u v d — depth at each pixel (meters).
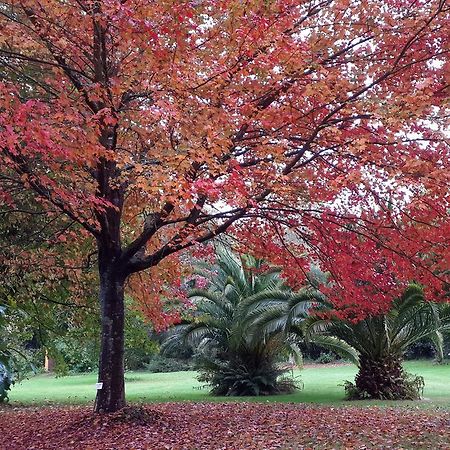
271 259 10.45
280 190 7.84
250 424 9.56
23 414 12.03
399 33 8.13
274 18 7.49
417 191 7.64
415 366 26.97
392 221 8.36
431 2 8.01
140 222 12.14
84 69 8.27
